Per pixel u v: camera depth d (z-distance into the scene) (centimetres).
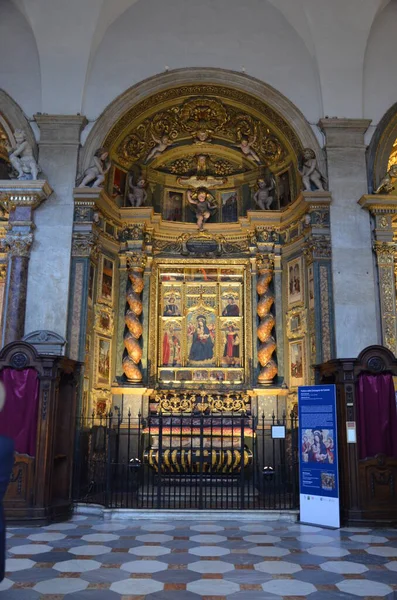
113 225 1337
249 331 1362
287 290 1334
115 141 1303
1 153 1354
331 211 1202
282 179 1377
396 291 1247
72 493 1041
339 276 1169
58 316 1143
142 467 1129
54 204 1194
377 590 556
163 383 1349
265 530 855
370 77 1295
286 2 1273
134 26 1307
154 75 1290
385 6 1300
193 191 1449
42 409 923
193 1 1302
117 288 1337
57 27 1248
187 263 1409
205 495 991
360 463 909
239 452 1149
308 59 1309
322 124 1244
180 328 1386
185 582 579
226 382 1352
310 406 940
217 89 1322
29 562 653
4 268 1300
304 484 922
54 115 1230
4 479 334
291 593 545
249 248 1389
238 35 1318
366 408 929
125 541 770
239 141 1412
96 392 1212
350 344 1138
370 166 1238
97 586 562
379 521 880
